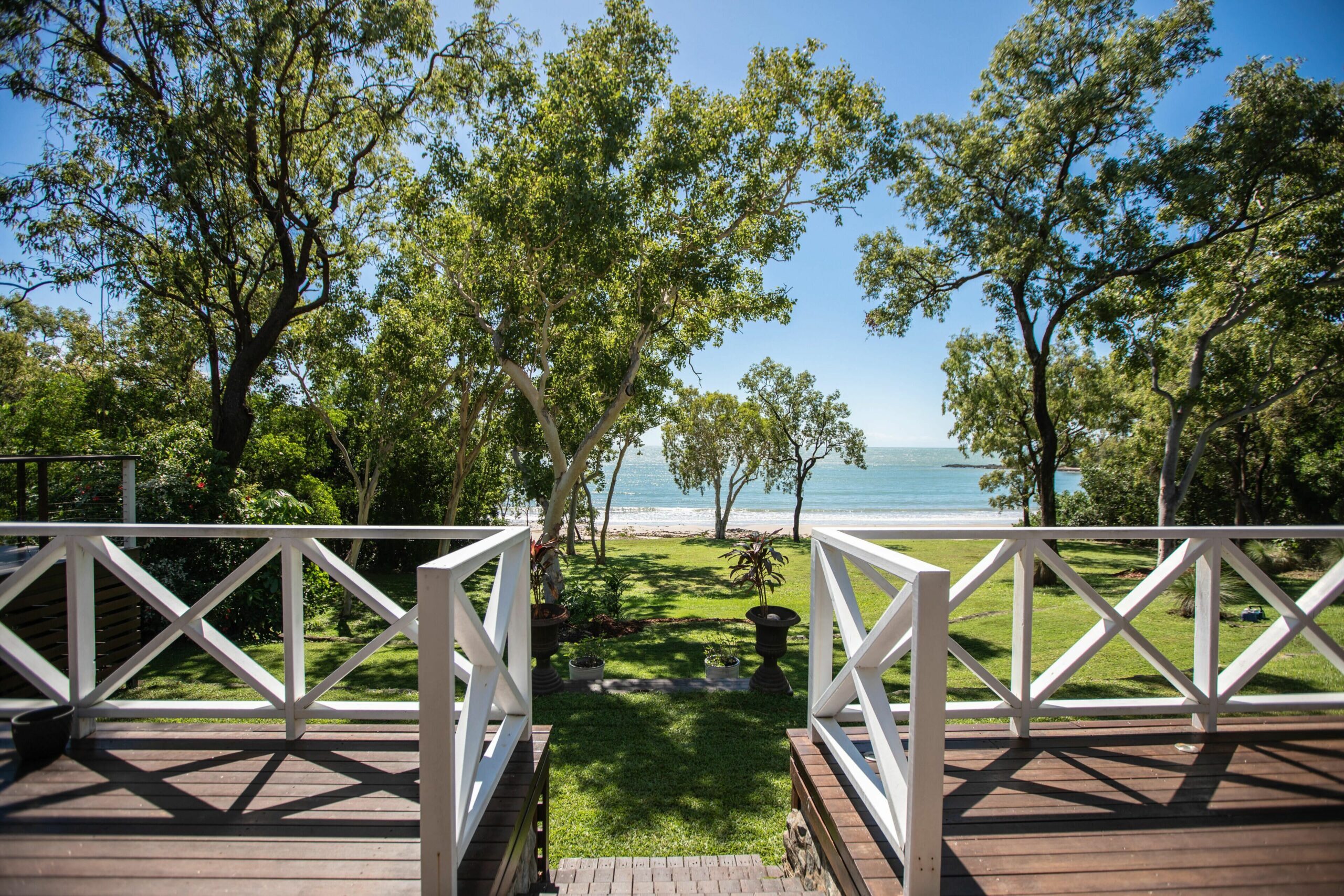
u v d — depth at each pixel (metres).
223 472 8.77
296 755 2.57
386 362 13.20
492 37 10.17
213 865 1.83
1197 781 2.43
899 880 1.83
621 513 49.66
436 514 18.59
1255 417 17.14
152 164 8.45
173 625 2.70
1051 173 13.47
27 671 2.71
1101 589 14.08
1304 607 2.81
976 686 6.45
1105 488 24.77
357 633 10.45
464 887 1.76
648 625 10.09
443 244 11.31
